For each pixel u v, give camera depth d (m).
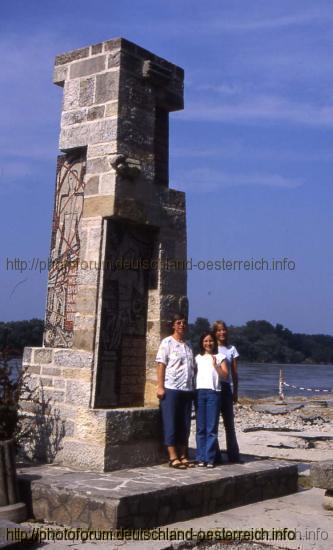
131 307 8.30
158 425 8.05
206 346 8.35
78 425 7.61
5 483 6.55
